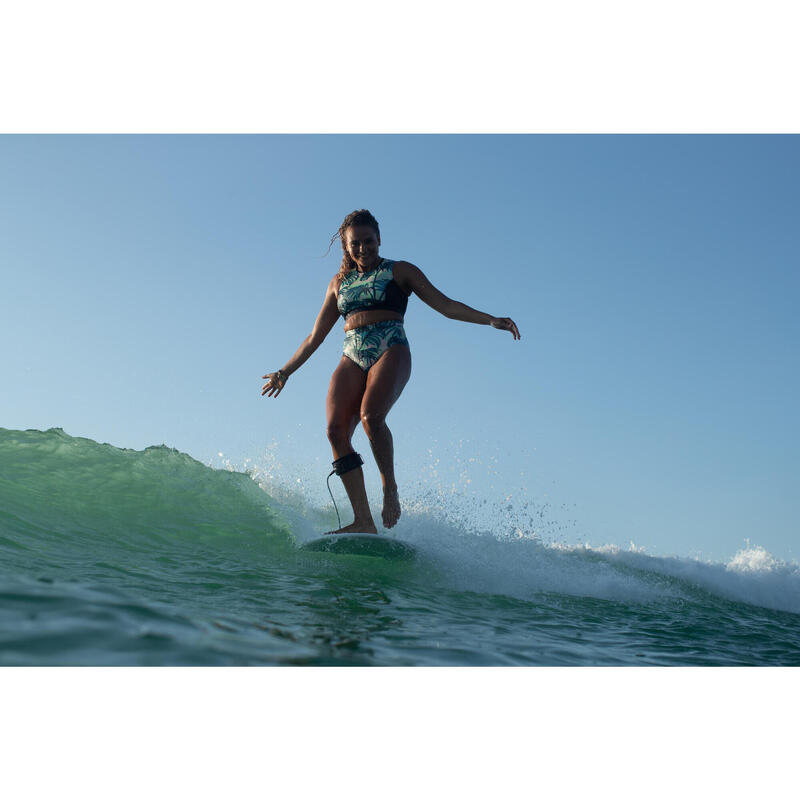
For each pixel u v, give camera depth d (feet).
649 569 17.19
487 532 15.28
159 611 6.24
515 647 7.72
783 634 11.87
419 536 14.11
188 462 15.23
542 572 13.62
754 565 18.16
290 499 16.30
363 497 13.51
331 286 14.82
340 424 13.56
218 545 11.76
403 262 14.23
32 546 9.13
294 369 15.40
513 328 13.47
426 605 9.50
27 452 13.84
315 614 7.67
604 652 8.36
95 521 11.48
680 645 9.52
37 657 4.56
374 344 13.89
